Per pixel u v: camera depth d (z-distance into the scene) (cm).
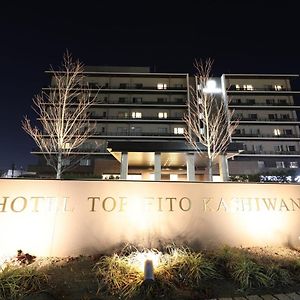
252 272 474
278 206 734
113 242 643
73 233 641
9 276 440
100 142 4509
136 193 693
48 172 3794
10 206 645
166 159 2198
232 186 734
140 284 432
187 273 477
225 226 695
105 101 5034
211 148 1978
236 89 5247
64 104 1688
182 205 698
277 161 4712
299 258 588
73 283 453
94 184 686
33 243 624
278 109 5094
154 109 5012
